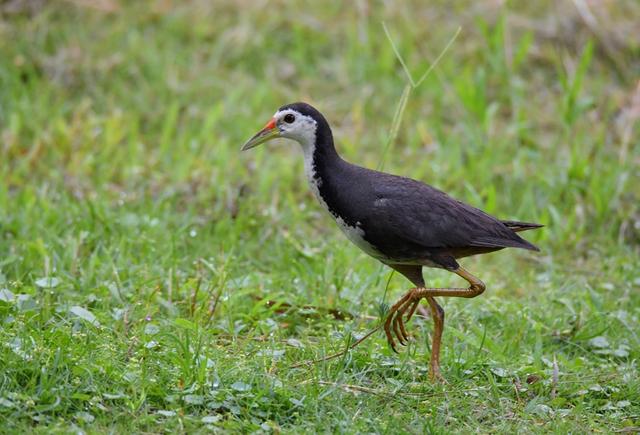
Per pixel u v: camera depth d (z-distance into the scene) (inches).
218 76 639.8
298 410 327.3
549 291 452.8
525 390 355.9
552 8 699.4
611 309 435.2
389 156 580.7
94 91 618.2
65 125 576.7
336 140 590.6
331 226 511.8
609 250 506.3
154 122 602.9
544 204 537.3
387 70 642.8
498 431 326.0
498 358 378.9
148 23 673.0
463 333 395.5
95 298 398.9
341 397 335.3
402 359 368.5
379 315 387.9
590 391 360.2
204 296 405.4
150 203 507.2
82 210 486.3
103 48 645.9
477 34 676.7
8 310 370.3
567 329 415.2
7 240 457.4
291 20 678.5
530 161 574.6
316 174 377.7
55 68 629.0
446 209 364.5
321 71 650.8
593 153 573.6
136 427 308.7
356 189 367.6
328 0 701.9
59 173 534.9
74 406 317.1
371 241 368.5
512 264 489.7
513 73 637.9
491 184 539.2
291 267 456.1
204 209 513.0
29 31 651.5
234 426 311.3
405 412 333.7
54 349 338.0
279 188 535.2
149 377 331.6
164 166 557.3
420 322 405.1
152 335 362.6
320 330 395.9
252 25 673.6
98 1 677.9
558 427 327.3
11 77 616.4
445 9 698.8
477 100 592.1
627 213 527.2
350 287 430.9
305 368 354.6
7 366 325.1
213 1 691.4
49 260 421.4
